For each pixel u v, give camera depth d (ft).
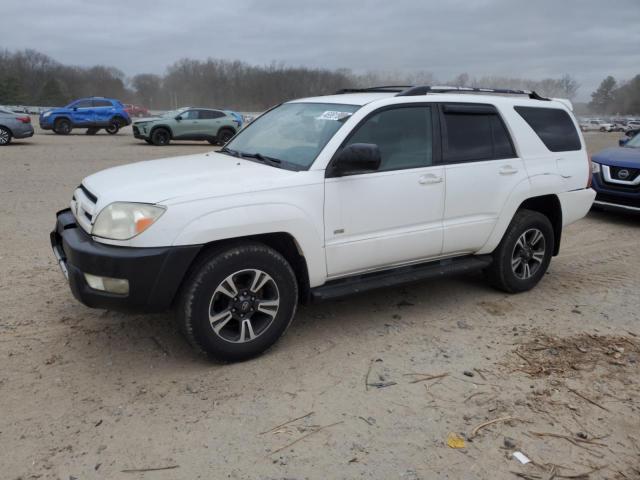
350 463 9.22
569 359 12.95
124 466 9.04
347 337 13.97
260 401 10.98
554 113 17.92
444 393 11.42
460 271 15.61
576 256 22.30
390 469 9.11
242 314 12.25
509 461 9.38
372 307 15.98
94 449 9.44
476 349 13.44
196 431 9.98
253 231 11.85
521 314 15.76
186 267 11.27
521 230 16.70
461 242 15.43
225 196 11.67
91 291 11.35
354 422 10.35
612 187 28.76
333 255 13.16
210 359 12.20
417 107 14.60
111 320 14.47
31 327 13.92
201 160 14.69
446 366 12.56
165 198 11.29
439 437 9.97
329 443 9.72
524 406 11.00
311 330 14.34
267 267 12.25
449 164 14.89
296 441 9.76
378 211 13.62
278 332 12.77
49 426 10.02
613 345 13.75
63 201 29.73
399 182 13.87
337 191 12.94
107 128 86.89
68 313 14.82
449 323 14.97
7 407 10.54
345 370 12.29
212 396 11.12
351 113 13.74
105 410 10.56
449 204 14.89
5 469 8.89
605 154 30.48
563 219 17.84
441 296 17.03
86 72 393.29
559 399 11.28
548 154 17.28
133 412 10.52
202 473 8.92
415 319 15.20
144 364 12.32
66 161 48.29
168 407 10.71
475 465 9.26
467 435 10.04
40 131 93.45
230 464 9.14
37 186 34.30
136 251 11.02
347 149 12.48
